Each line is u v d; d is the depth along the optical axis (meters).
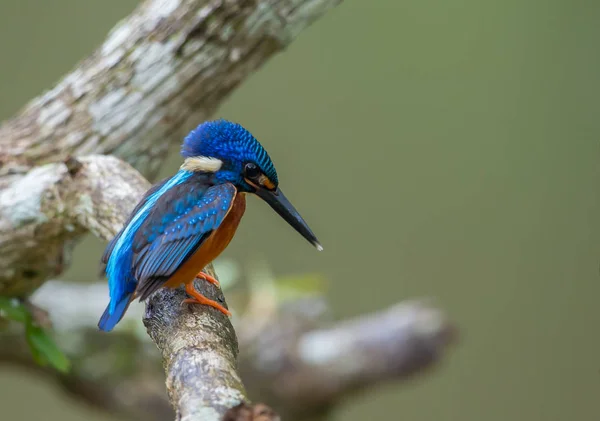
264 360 9.87
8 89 12.81
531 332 13.19
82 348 9.63
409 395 13.08
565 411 12.84
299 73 13.38
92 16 13.05
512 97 13.56
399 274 13.27
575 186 13.40
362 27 13.49
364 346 10.01
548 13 13.45
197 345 5.18
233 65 7.80
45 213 7.20
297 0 7.64
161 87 7.77
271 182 6.52
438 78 13.56
